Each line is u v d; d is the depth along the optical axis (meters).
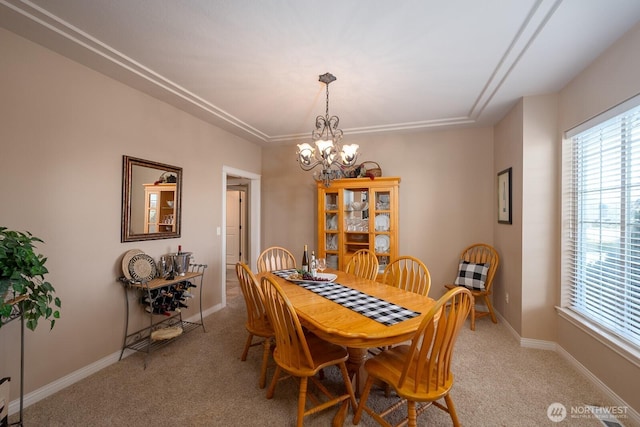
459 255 3.83
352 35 1.87
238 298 4.34
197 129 3.40
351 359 2.10
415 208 3.99
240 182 4.96
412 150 4.02
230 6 1.61
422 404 1.87
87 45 1.98
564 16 1.64
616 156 2.01
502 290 3.34
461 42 1.94
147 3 1.59
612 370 1.92
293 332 1.64
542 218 2.67
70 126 2.14
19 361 1.88
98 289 2.33
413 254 3.99
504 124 3.28
